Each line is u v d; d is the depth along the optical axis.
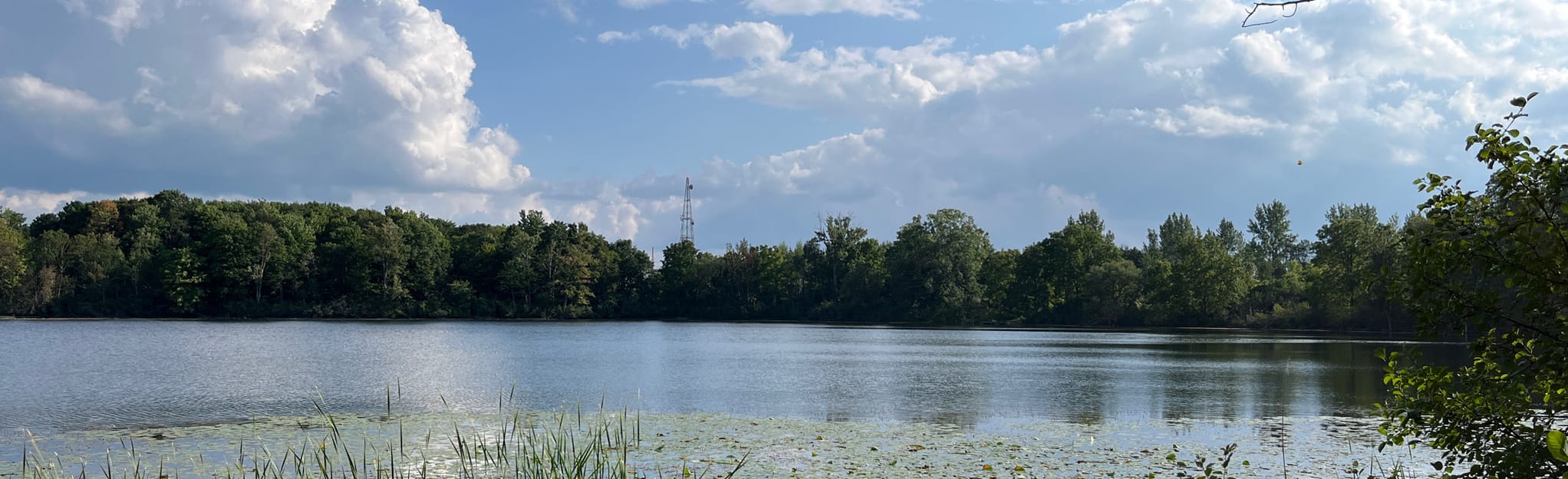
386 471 16.59
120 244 121.00
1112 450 19.30
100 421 23.75
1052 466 17.50
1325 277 93.56
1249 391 31.80
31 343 59.44
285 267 118.75
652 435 21.11
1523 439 8.12
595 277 137.88
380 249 122.31
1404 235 8.69
